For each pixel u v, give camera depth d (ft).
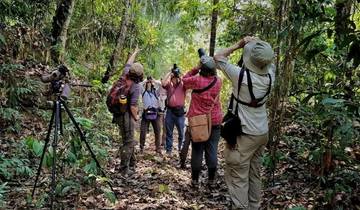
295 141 21.38
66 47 44.19
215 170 20.24
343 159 14.99
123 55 54.34
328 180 15.07
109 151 25.75
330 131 14.02
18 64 28.35
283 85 18.15
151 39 57.06
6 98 25.81
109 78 43.14
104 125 30.27
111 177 20.72
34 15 34.94
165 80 27.61
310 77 19.30
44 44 35.60
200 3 36.50
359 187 15.29
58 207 15.44
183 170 24.20
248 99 14.11
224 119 14.58
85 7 46.29
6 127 23.80
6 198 16.19
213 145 20.16
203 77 19.29
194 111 19.43
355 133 12.34
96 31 48.21
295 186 17.71
